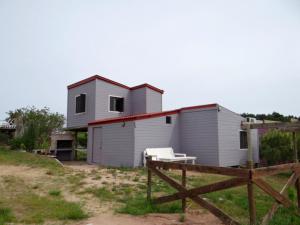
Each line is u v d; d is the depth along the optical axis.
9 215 5.06
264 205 6.42
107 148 14.95
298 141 14.71
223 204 6.39
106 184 8.48
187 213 5.62
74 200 6.54
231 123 14.98
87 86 18.33
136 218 5.21
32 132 19.47
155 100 19.45
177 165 5.65
